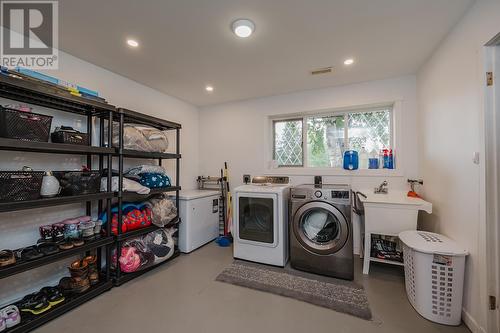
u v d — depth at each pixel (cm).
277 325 159
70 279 187
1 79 140
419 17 165
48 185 164
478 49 146
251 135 356
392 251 242
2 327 141
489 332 136
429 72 225
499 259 136
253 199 264
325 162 323
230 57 224
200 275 230
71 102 185
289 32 183
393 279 222
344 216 224
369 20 168
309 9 156
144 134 241
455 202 175
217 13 159
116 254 211
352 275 220
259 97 350
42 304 161
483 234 141
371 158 291
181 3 149
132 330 153
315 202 235
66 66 213
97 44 199
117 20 166
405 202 213
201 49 208
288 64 239
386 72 261
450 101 183
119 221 207
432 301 160
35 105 193
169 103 336
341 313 171
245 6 152
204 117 390
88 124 224
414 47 207
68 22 169
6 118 145
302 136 337
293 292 199
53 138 182
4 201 140
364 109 304
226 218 361
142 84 292
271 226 253
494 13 132
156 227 249
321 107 310
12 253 150
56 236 180
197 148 393
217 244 324
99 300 186
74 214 216
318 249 231
